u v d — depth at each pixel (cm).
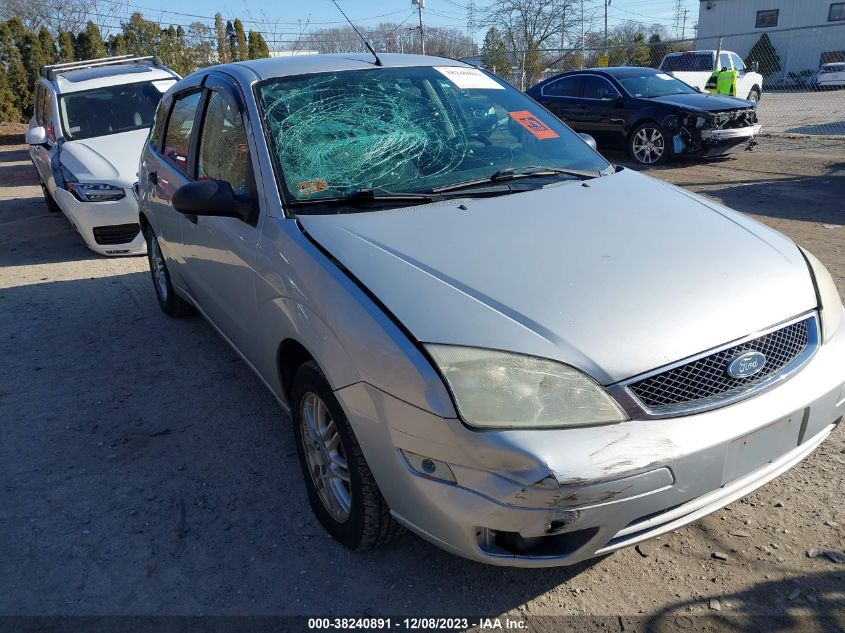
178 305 526
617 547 214
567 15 3077
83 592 263
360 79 359
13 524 304
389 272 245
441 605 248
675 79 1263
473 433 204
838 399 247
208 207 305
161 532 294
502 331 218
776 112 1919
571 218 283
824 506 284
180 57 2434
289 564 272
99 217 693
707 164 1128
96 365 465
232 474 334
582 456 200
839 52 3350
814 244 634
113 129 809
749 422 219
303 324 259
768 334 233
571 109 1277
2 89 2181
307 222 282
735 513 284
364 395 228
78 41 2306
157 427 380
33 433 381
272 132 319
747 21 3581
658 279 241
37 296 619
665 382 215
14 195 1177
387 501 236
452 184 315
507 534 213
